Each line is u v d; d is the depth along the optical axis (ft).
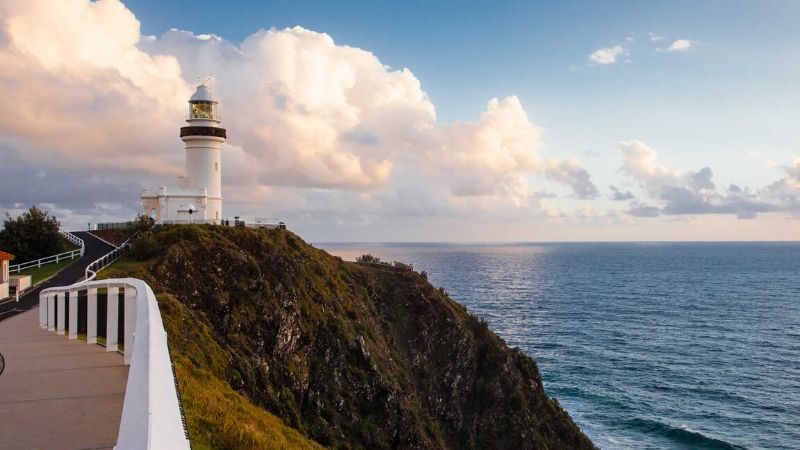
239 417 56.24
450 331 222.69
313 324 166.40
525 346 352.08
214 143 230.89
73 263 183.01
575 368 302.86
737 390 265.34
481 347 224.33
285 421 130.11
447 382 210.38
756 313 490.90
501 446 196.24
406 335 220.64
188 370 70.08
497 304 532.73
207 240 163.73
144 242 166.91
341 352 167.02
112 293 52.31
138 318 26.99
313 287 179.11
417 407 179.01
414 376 206.39
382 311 225.56
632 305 536.83
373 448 151.94
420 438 162.50
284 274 170.19
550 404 212.43
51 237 204.23
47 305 75.92
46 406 34.27
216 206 233.55
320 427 143.64
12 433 29.30
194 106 229.66
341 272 226.17
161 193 221.46
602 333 395.14
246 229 181.98
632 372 295.89
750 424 224.12
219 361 106.63
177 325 103.50
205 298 147.95
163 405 14.43
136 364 18.01
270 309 154.40
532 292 638.12
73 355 50.57
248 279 157.28
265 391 132.05
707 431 217.15
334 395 155.33
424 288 237.86
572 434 203.41
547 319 451.53
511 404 203.41
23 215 203.41
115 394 37.17
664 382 278.46
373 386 165.58
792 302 563.48
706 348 350.64
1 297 125.80
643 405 245.65
